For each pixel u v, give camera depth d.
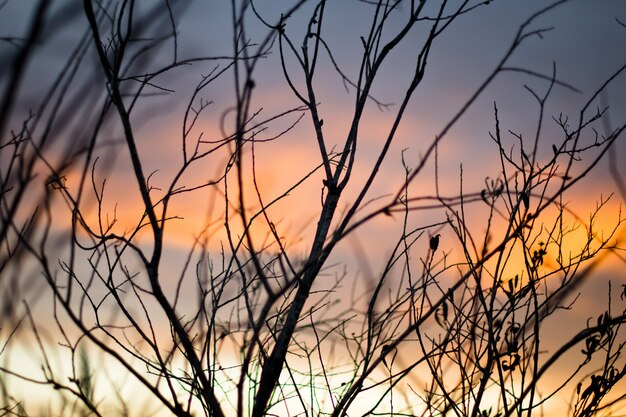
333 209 3.82
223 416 3.48
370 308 3.85
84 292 3.47
